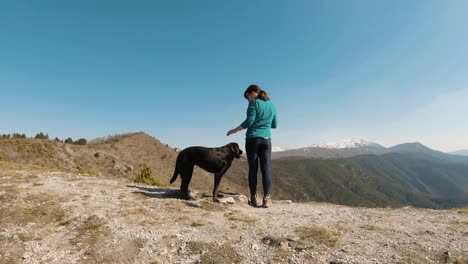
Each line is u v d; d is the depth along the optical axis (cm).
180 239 430
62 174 923
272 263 357
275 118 675
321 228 456
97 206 573
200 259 373
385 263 343
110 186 763
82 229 470
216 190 639
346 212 593
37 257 384
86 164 4206
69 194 648
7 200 582
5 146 3484
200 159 627
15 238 434
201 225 485
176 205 593
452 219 525
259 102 632
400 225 491
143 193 691
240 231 461
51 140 4444
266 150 646
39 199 600
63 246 416
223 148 638
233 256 378
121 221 498
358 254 369
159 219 513
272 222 507
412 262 342
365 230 463
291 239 416
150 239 432
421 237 427
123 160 5703
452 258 347
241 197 689
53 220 507
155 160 6619
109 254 391
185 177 647
